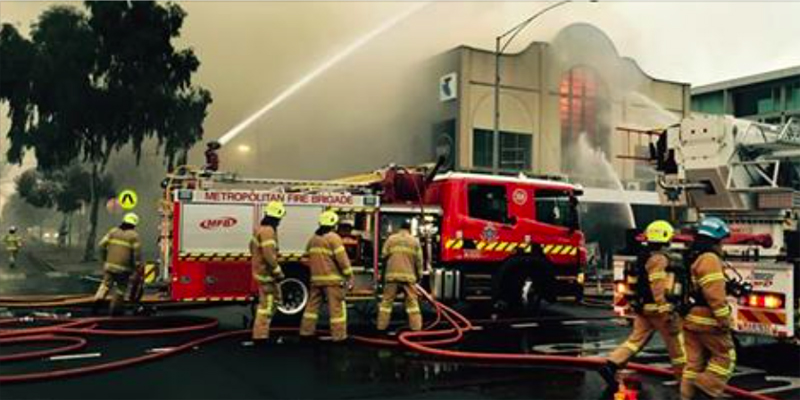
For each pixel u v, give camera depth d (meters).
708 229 5.80
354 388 6.36
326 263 8.77
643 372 7.11
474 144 30.80
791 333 7.08
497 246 11.29
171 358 7.66
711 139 9.12
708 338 5.71
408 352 8.09
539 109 32.19
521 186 11.62
